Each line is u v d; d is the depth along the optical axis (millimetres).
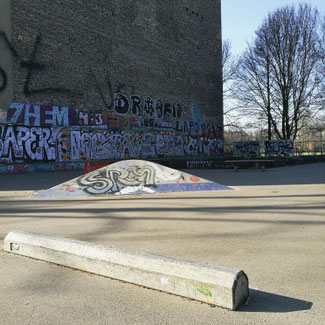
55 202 6688
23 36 16609
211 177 12867
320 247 3332
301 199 6527
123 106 22344
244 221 4598
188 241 3605
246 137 31797
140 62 23766
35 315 2037
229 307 2041
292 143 28016
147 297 2242
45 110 17594
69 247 2865
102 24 20984
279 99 29203
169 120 26250
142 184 8242
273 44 27938
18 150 16344
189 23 28422
